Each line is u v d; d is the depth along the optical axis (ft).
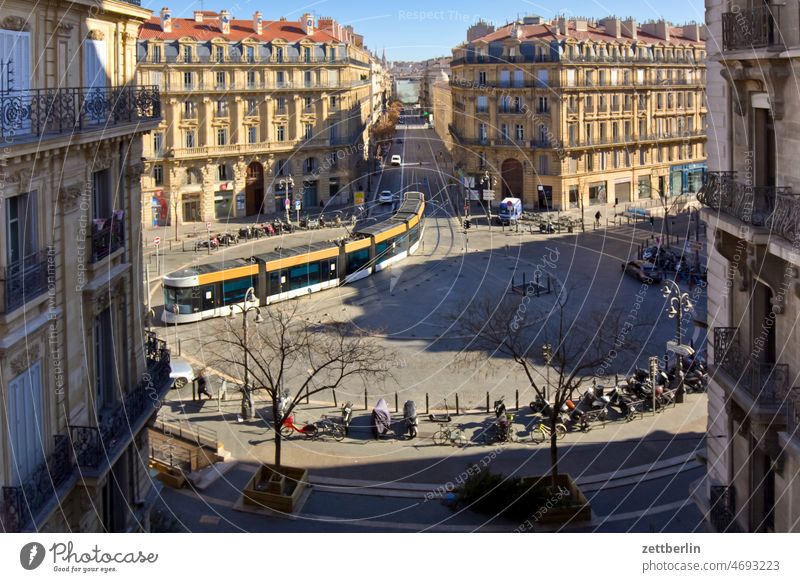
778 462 55.77
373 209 307.17
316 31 299.38
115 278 66.28
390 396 123.75
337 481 94.48
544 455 100.22
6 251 49.85
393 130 422.82
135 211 72.33
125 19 68.39
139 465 73.67
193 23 271.28
